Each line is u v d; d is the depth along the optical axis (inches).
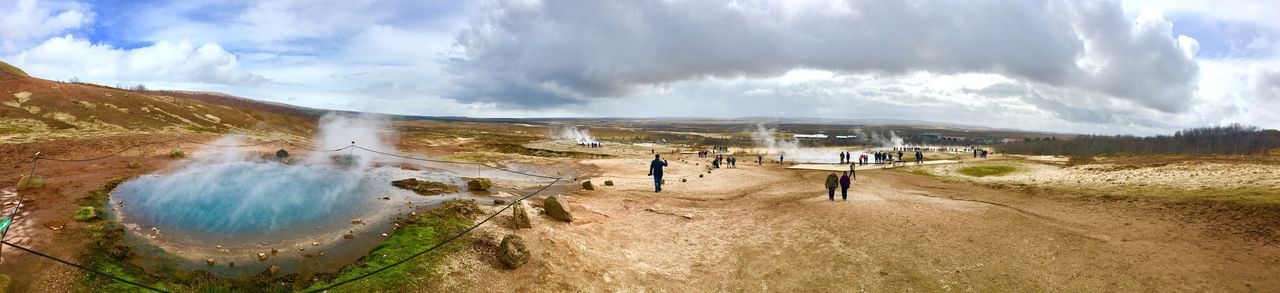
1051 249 468.1
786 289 409.1
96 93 1875.0
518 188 944.9
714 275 443.2
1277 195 599.2
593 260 454.0
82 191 624.1
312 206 631.2
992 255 461.1
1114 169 1070.4
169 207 579.8
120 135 1374.3
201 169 932.0
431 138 3024.1
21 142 1082.7
